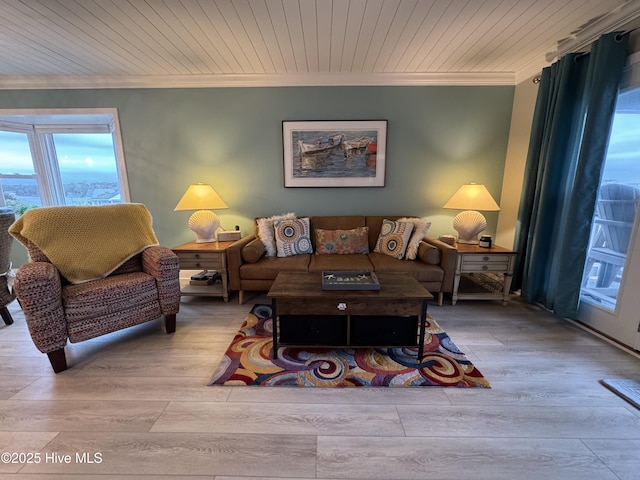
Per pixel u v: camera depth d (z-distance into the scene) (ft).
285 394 5.05
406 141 10.16
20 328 7.47
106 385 5.24
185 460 3.82
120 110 10.05
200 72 9.45
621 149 6.59
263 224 9.60
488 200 8.81
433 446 4.02
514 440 4.11
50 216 6.48
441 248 8.56
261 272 8.48
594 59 6.44
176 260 6.99
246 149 10.31
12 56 8.13
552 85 7.63
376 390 5.14
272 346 6.51
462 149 10.19
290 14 6.15
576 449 3.98
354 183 10.42
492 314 8.13
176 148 10.33
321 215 10.78
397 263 8.59
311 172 10.36
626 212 6.53
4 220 7.41
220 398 4.93
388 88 9.80
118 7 5.86
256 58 8.38
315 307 5.72
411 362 5.92
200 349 6.43
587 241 6.89
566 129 7.38
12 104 9.98
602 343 6.63
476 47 7.73
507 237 10.19
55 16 6.17
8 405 4.75
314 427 4.34
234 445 4.04
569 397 4.95
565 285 7.22
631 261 6.21
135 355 6.19
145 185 10.62
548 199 7.73
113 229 7.12
